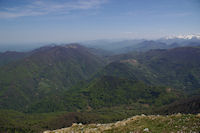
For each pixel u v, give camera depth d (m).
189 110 143.50
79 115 174.50
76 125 36.78
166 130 23.03
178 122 25.42
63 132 32.22
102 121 165.12
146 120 30.19
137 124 28.31
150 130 24.05
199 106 140.25
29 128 161.88
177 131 21.92
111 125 31.00
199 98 157.75
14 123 176.62
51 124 165.88
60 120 169.38
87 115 178.75
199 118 25.47
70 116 174.38
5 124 169.50
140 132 23.81
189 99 179.62
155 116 32.22
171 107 176.25
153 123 27.36
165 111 172.75
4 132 150.88
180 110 153.25
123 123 30.45
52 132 33.59
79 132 29.92
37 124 177.75
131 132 24.30
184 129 22.27
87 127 33.16
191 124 23.61
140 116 33.84
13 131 155.50
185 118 26.81
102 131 28.06
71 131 31.67
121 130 26.50
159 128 24.36
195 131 21.16
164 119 28.50
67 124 154.12
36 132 149.00
